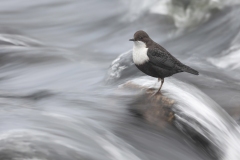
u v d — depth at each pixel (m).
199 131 10.11
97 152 7.96
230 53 19.31
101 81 13.62
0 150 7.29
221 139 10.34
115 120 9.75
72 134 8.39
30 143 7.61
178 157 9.17
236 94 13.37
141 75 12.65
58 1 26.88
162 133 9.66
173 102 10.55
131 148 8.80
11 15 25.23
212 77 15.25
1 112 9.48
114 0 25.84
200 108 10.90
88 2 26.22
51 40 21.89
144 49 10.68
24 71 14.98
